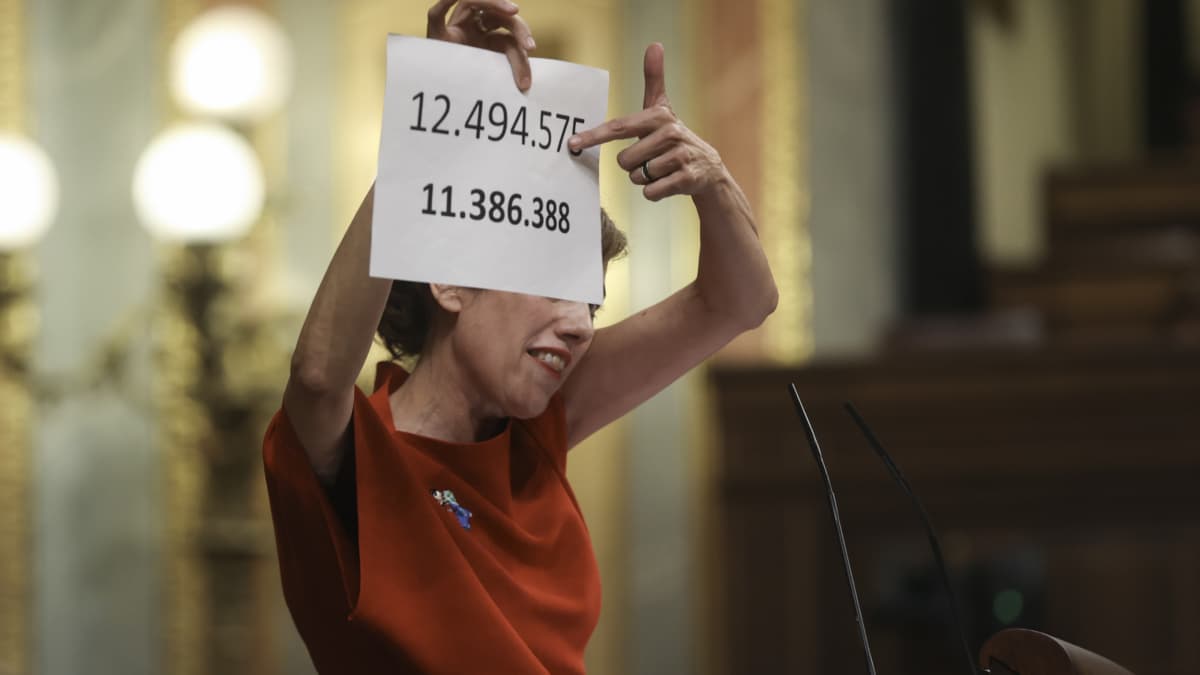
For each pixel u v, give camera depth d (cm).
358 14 1392
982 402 1127
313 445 376
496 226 367
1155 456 1113
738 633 1135
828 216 1392
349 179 1376
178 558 1362
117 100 1391
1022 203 2069
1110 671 353
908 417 1134
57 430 1378
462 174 366
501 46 386
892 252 1413
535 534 412
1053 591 1118
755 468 1144
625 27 1382
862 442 1136
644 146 388
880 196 1406
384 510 373
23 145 1303
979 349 1134
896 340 1348
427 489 392
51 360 1371
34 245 1374
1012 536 1122
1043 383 1125
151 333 1367
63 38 1398
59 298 1376
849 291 1389
